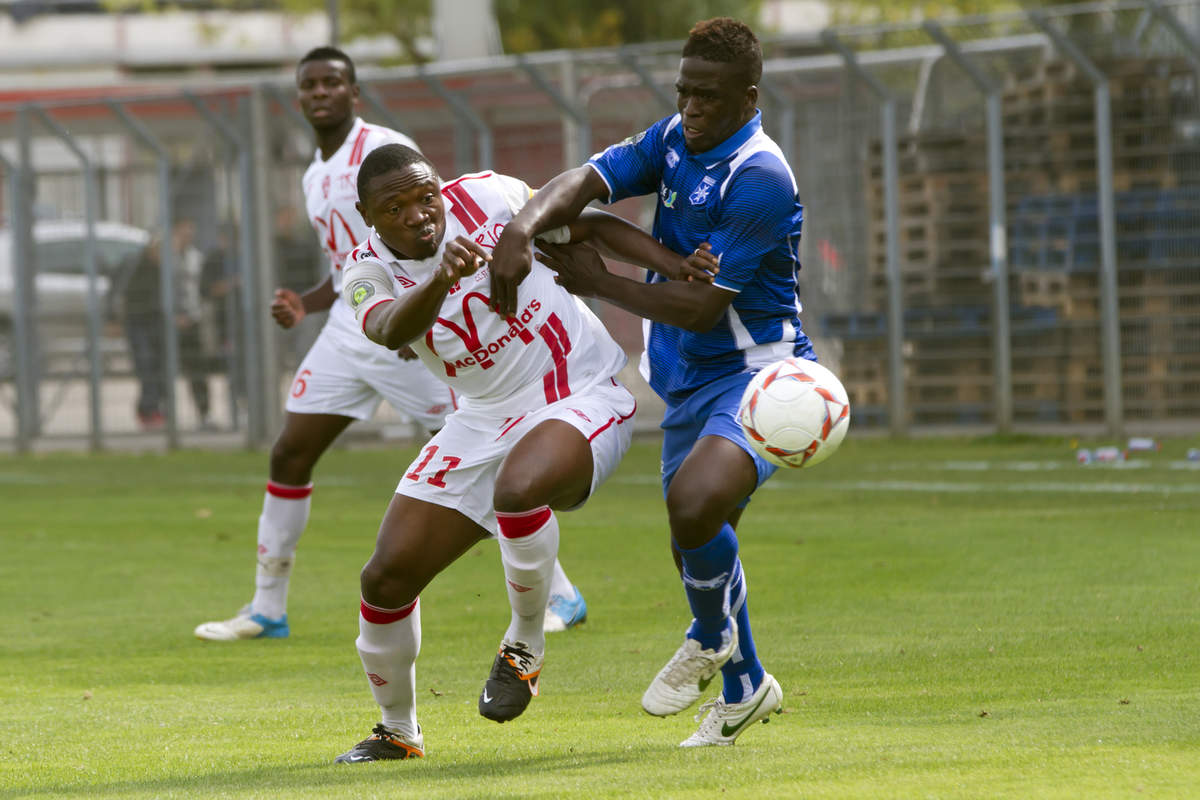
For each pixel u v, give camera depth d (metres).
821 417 15.79
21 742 17.47
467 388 17.06
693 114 16.23
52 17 139.75
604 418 17.06
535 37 109.00
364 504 43.09
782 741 16.25
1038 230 52.84
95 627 26.34
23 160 62.41
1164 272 51.41
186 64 139.38
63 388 63.00
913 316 54.69
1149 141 51.41
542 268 17.22
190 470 54.50
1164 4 50.78
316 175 26.30
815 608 25.05
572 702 19.33
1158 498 37.06
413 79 57.62
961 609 24.31
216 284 61.66
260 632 25.25
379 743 16.36
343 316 25.88
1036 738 15.43
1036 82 52.56
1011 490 40.06
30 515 42.62
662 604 26.67
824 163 55.66
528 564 16.08
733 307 16.81
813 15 131.38
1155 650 20.48
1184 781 13.31
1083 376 52.56
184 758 16.48
